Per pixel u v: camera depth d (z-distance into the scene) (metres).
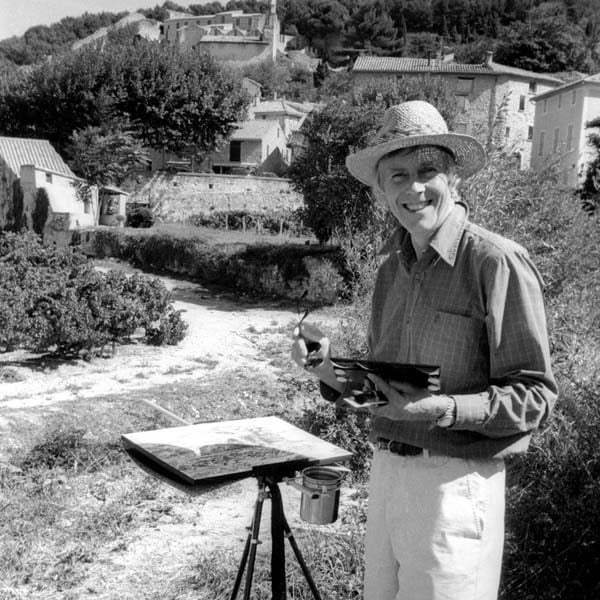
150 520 5.94
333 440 6.69
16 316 12.23
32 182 38.25
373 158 2.59
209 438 3.34
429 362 2.50
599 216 10.90
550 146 57.38
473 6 147.50
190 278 25.28
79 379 11.62
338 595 4.22
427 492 2.43
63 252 17.30
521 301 2.32
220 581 4.56
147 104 50.22
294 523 5.50
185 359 13.48
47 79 48.50
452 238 2.47
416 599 2.45
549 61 87.19
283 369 12.38
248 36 137.75
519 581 3.93
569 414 4.48
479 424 2.26
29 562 5.07
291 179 22.38
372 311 2.92
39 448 7.56
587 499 3.95
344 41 152.62
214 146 54.28
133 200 48.81
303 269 21.03
